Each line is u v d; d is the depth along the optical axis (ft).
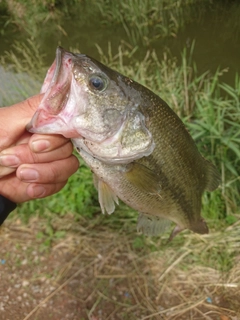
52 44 4.11
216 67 3.01
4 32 4.77
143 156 0.82
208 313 1.34
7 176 0.82
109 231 1.64
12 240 1.66
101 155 0.79
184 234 1.55
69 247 1.61
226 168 1.67
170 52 3.37
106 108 0.76
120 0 4.25
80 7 4.79
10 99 2.31
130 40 3.81
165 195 0.91
